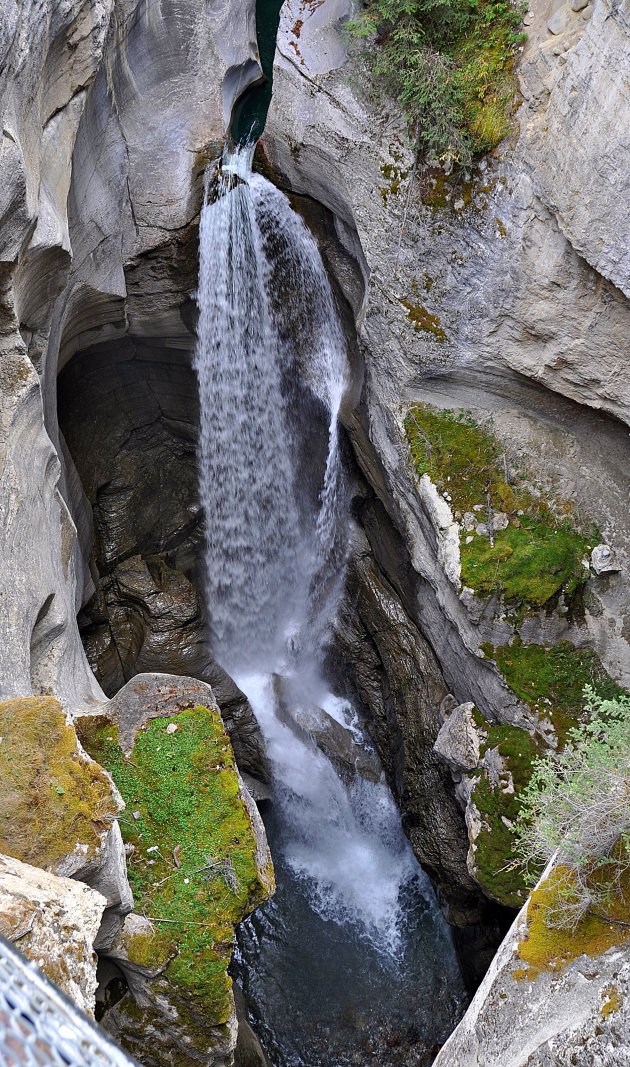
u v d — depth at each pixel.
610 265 6.67
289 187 9.73
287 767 9.71
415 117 7.98
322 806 9.59
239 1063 7.15
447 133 7.69
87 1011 3.37
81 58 6.98
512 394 8.13
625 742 5.03
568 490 7.84
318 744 9.71
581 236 6.80
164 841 5.65
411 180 8.16
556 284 7.25
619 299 6.87
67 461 9.26
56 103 6.86
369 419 9.20
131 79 8.57
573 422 7.87
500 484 8.03
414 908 9.08
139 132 8.88
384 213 8.36
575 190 6.77
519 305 7.58
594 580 7.65
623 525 7.60
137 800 5.79
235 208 9.73
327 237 9.61
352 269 9.49
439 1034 8.11
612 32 6.30
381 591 9.81
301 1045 8.05
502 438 8.18
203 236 9.49
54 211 6.58
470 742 7.79
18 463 5.95
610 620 7.60
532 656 7.67
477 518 7.96
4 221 5.72
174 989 5.16
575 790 4.96
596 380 7.30
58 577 6.40
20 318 6.49
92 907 3.82
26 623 5.60
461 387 8.39
